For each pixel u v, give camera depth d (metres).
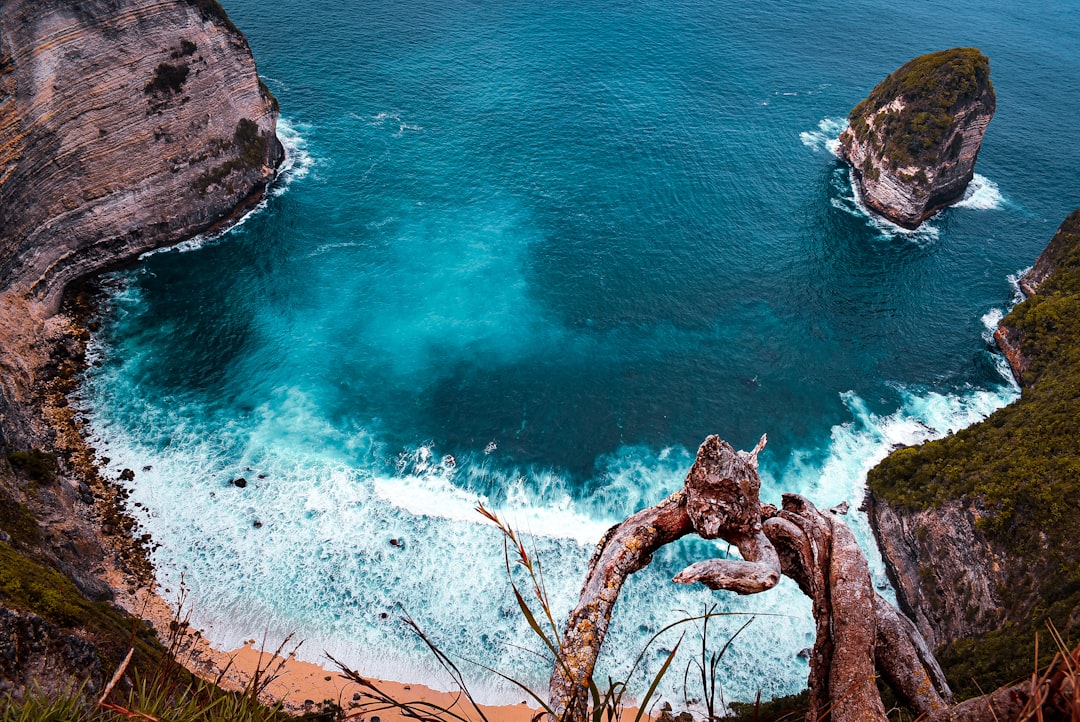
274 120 97.75
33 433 62.72
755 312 85.31
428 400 72.75
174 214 85.44
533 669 53.91
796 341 82.38
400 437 69.44
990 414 76.25
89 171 77.94
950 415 76.25
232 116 89.94
